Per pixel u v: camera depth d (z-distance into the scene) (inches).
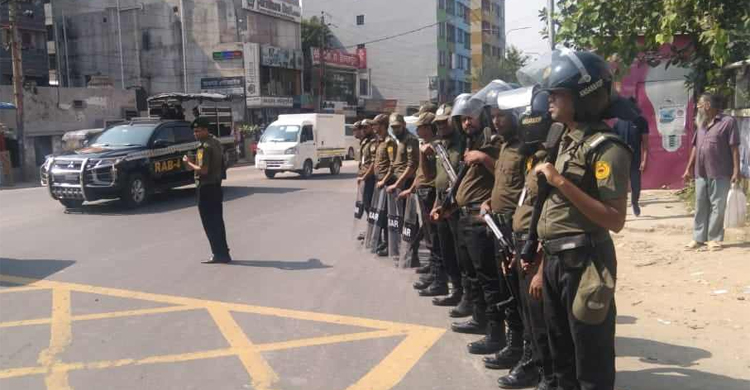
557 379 129.9
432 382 167.6
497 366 175.5
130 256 335.9
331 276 287.6
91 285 274.1
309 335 206.1
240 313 230.8
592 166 111.8
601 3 386.6
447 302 238.5
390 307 237.6
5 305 243.4
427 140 254.8
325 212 503.2
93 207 540.4
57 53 1745.8
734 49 372.5
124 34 1711.4
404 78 2399.1
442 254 235.0
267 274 292.2
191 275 291.1
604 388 117.8
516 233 145.9
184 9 1644.9
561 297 120.6
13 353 191.5
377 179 341.4
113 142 557.9
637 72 473.7
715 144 279.9
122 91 1318.9
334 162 930.1
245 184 749.3
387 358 185.0
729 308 210.1
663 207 406.0
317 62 1847.9
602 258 115.6
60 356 188.5
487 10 2844.5
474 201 181.2
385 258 327.9
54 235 403.2
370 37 2429.9
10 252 349.1
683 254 283.3
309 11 2509.8
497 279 182.9
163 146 565.3
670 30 346.6
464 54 2674.7
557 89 114.0
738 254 272.5
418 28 2357.3
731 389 153.3
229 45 1611.7
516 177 162.1
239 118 1595.7
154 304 243.8
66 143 1013.8
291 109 1744.6
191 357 186.9
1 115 1050.1
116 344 198.5
